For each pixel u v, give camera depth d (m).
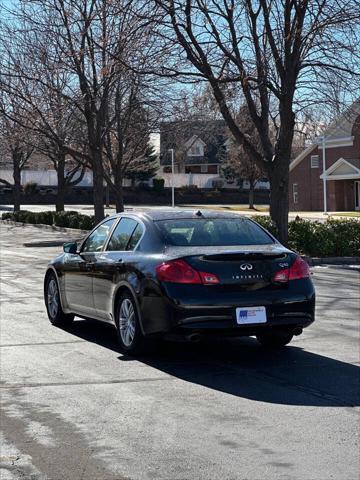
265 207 66.06
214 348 9.33
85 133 29.22
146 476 5.05
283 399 6.95
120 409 6.66
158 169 80.88
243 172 62.59
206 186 82.88
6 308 12.58
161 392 7.21
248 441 5.76
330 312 12.14
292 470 5.14
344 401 6.88
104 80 24.34
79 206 69.06
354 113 21.59
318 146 54.84
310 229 21.58
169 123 29.17
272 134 44.88
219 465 5.25
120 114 28.73
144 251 8.55
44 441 5.80
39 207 65.94
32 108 25.66
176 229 8.67
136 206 71.75
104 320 9.40
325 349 9.26
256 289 8.09
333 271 18.88
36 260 22.06
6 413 6.55
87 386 7.45
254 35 20.03
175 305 7.86
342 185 53.97
